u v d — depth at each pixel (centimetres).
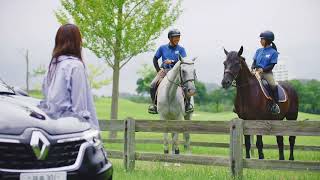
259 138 1513
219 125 1183
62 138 626
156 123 1270
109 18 2658
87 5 2670
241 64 1503
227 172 1190
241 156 1151
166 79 1585
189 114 1733
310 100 11838
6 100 700
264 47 1580
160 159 1254
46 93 726
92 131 674
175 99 1580
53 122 645
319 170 1091
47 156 611
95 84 5019
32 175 598
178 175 1121
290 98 1656
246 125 1152
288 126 1121
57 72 711
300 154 2103
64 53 720
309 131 1108
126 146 1295
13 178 591
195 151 2255
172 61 1628
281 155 1580
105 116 5828
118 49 2738
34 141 604
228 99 13075
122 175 1120
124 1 2675
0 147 595
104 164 671
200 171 1182
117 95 2822
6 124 613
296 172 1311
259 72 1545
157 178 1088
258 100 1515
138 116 6172
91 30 2702
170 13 2711
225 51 1518
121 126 1305
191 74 1536
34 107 688
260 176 1164
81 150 637
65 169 616
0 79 821
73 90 706
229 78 1471
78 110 706
